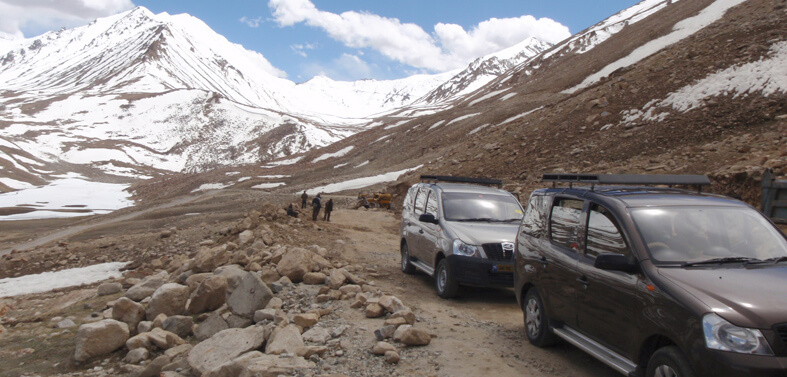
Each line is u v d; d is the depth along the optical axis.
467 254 8.17
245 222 16.50
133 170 181.75
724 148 21.81
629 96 37.94
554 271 5.59
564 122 39.94
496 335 6.45
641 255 4.34
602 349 4.77
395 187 40.94
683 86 34.16
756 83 29.47
